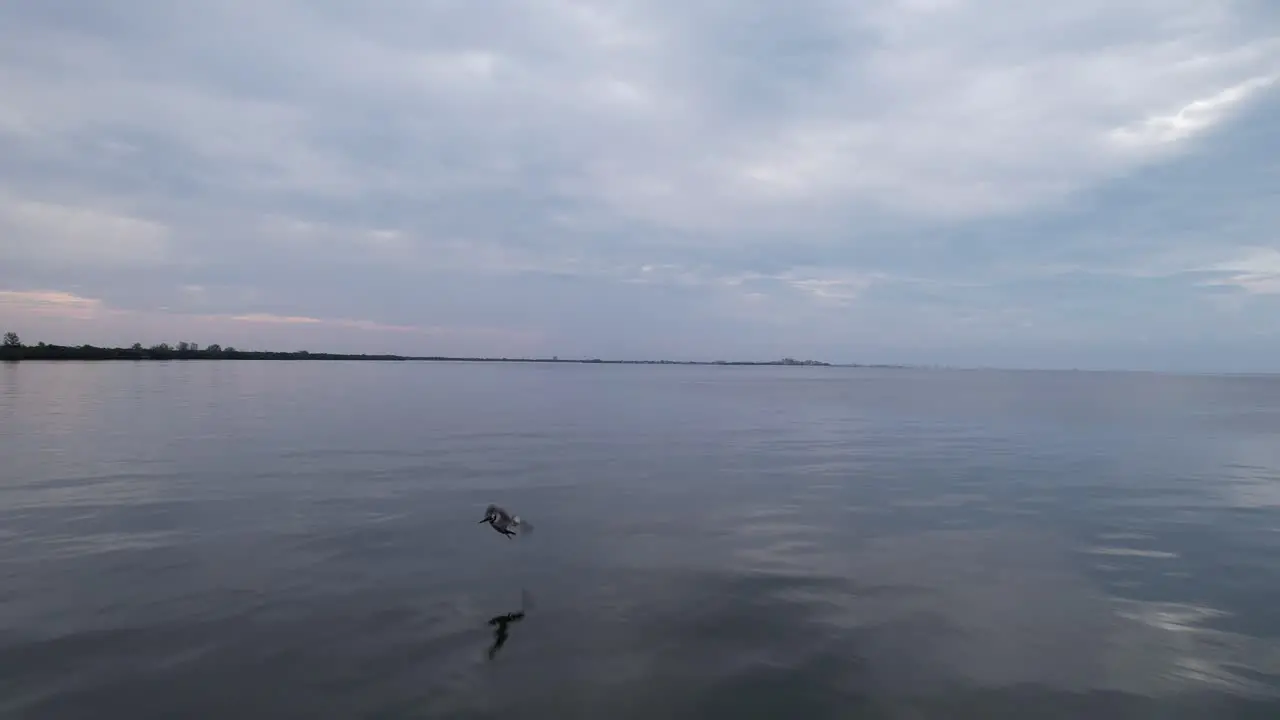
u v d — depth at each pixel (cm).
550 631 931
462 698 759
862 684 802
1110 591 1108
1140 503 1764
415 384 8656
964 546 1354
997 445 2995
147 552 1266
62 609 997
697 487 1936
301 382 8031
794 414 4716
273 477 2017
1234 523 1553
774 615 995
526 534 1412
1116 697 782
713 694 775
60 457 2359
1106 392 9231
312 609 1002
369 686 782
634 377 14512
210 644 886
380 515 1560
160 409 4200
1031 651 893
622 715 730
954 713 745
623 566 1209
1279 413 5094
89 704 744
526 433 3300
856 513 1630
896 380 15725
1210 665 859
